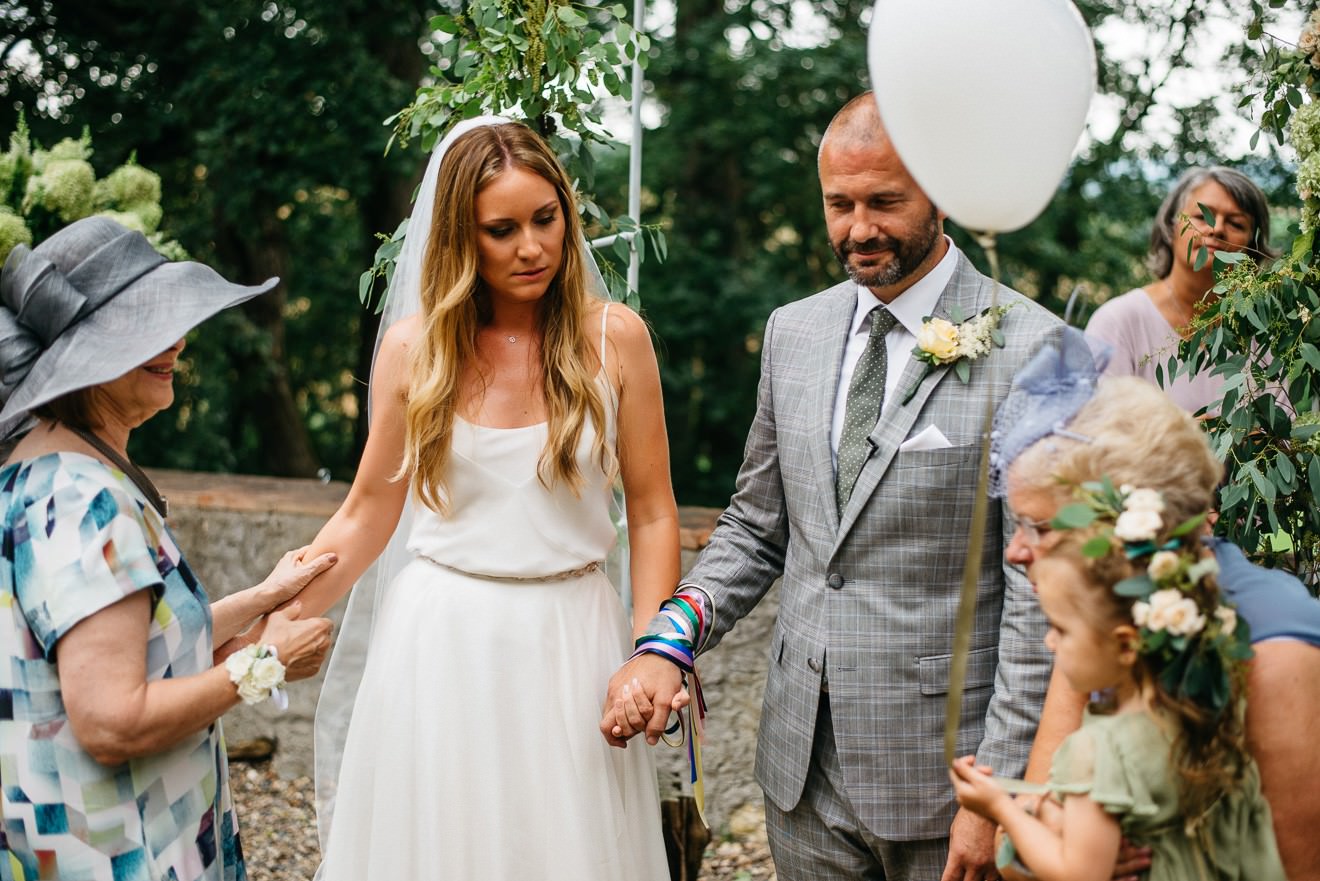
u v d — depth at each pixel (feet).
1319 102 7.70
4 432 5.90
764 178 35.58
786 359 7.40
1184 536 4.81
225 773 6.48
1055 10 5.51
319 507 12.76
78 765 5.60
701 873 11.16
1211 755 4.78
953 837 6.37
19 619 5.58
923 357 6.72
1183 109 25.46
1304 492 7.74
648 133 35.45
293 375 39.22
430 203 7.43
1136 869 4.96
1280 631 5.02
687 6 35.35
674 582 7.57
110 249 5.92
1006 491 5.34
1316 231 7.69
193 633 5.99
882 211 6.61
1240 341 7.88
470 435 7.00
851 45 33.71
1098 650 4.91
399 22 26.30
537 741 6.93
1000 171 5.41
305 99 24.68
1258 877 4.95
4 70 24.82
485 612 6.99
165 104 25.50
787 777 7.22
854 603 6.89
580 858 6.88
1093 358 5.61
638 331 7.41
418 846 6.95
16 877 5.68
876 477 6.78
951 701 5.33
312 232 33.27
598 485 7.26
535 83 8.68
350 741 7.23
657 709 6.88
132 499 5.75
